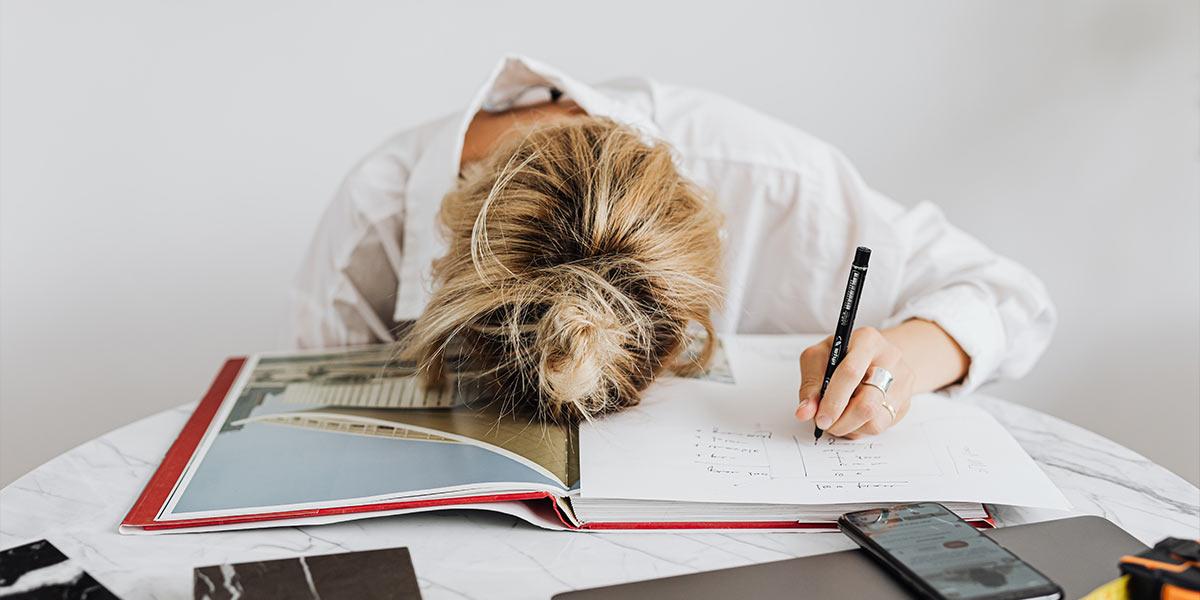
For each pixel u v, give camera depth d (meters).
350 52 1.42
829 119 1.44
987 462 0.67
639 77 1.05
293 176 1.46
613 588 0.54
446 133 0.97
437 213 0.93
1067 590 0.53
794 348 0.89
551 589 0.56
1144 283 1.39
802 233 1.01
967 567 0.53
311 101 1.43
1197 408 1.39
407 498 0.62
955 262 0.98
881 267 0.99
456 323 0.72
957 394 0.85
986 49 1.38
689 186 0.85
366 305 1.05
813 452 0.68
